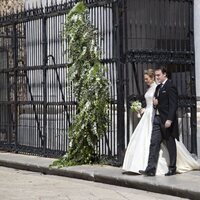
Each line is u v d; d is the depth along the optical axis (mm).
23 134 16297
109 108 13195
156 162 11336
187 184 10344
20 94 16312
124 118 12984
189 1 13617
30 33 15914
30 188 11336
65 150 14648
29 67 15758
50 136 15195
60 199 10117
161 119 11219
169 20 13492
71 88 13625
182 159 11742
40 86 15531
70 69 13312
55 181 12234
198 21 13727
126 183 11195
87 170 12422
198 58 13695
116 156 13086
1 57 17000
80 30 13156
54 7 14961
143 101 12867
